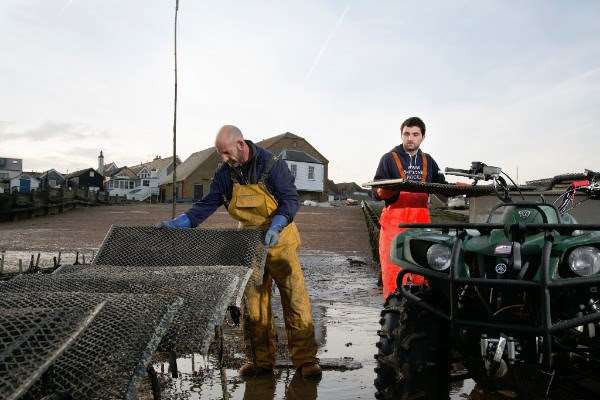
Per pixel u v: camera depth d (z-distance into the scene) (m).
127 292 3.04
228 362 4.36
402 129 4.86
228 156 4.05
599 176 3.69
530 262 3.04
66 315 2.28
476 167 3.85
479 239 3.22
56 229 21.05
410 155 4.86
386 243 4.74
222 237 4.06
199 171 68.12
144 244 4.15
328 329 5.65
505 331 2.88
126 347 2.48
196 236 4.10
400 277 3.38
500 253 3.03
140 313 2.60
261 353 4.12
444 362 3.21
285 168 4.16
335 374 4.15
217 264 3.95
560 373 3.21
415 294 3.29
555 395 3.36
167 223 4.25
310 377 4.04
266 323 4.15
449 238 3.32
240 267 3.65
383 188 4.63
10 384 1.84
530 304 3.02
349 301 7.41
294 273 4.16
